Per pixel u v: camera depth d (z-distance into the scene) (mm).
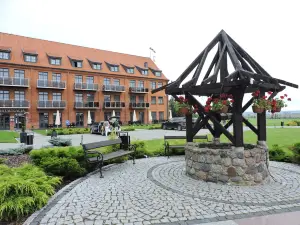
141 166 7586
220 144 7137
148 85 43781
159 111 45281
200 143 7062
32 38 35844
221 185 5402
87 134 24906
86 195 4836
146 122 43219
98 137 20906
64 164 6074
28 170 5316
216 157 5625
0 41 32156
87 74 36844
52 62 34156
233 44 6703
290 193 4844
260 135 6395
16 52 32000
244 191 4969
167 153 9641
